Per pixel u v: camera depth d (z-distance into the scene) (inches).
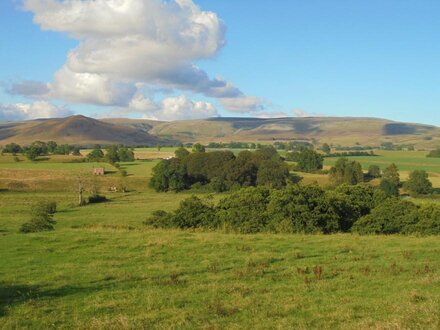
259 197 1633.9
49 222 2354.8
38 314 636.1
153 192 5300.2
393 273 857.5
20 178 5526.6
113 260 1000.9
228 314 618.5
